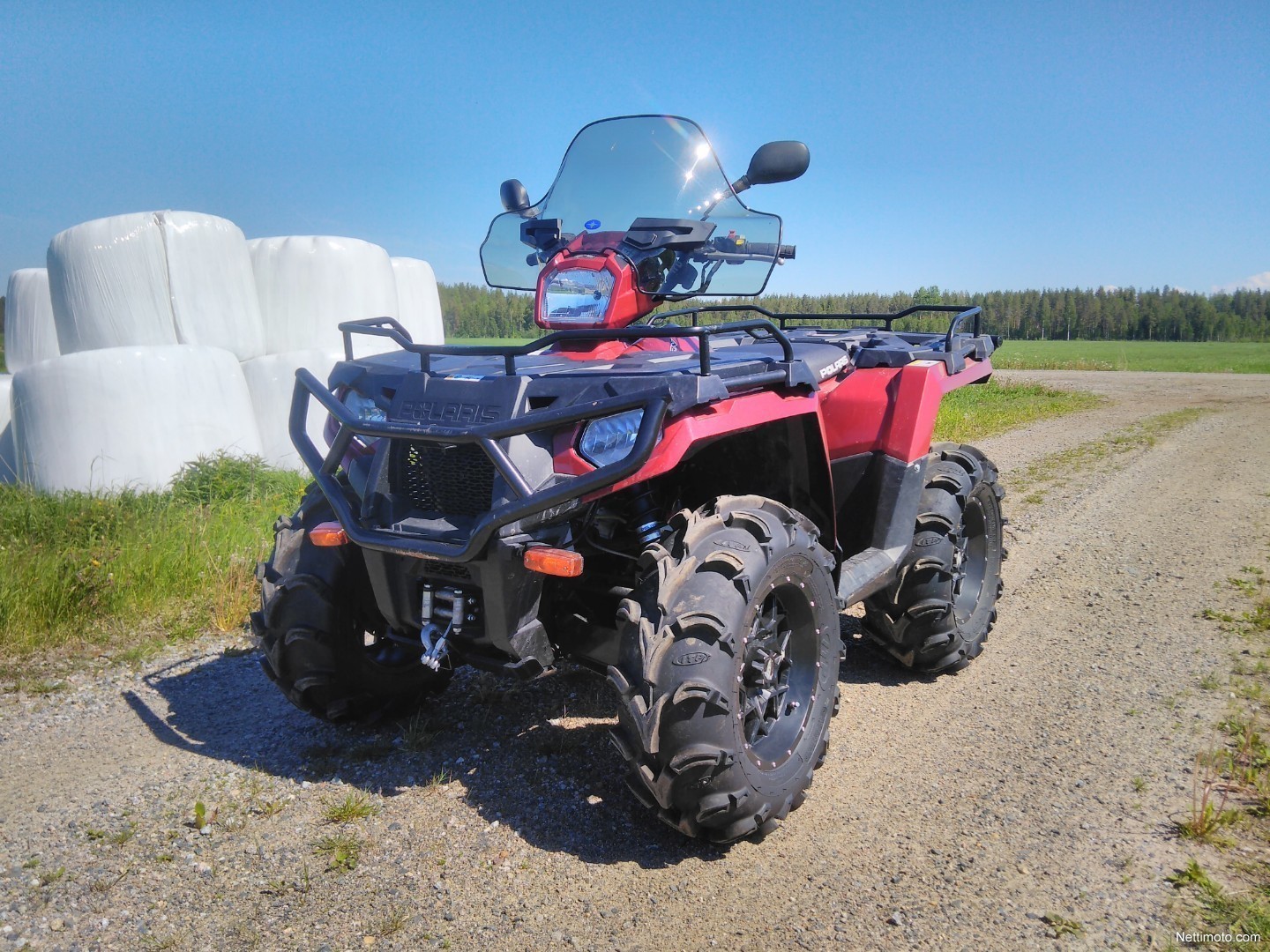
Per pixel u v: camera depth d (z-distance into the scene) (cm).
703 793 265
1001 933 239
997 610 519
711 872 269
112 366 780
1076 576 579
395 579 301
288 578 327
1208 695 389
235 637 483
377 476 289
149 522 651
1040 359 5106
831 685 315
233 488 767
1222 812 293
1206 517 746
